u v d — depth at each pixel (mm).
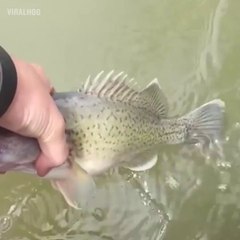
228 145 631
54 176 468
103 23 736
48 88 407
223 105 609
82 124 479
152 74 691
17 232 604
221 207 621
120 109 502
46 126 391
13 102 366
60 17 740
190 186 631
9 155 414
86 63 703
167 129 564
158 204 625
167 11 737
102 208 619
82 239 608
